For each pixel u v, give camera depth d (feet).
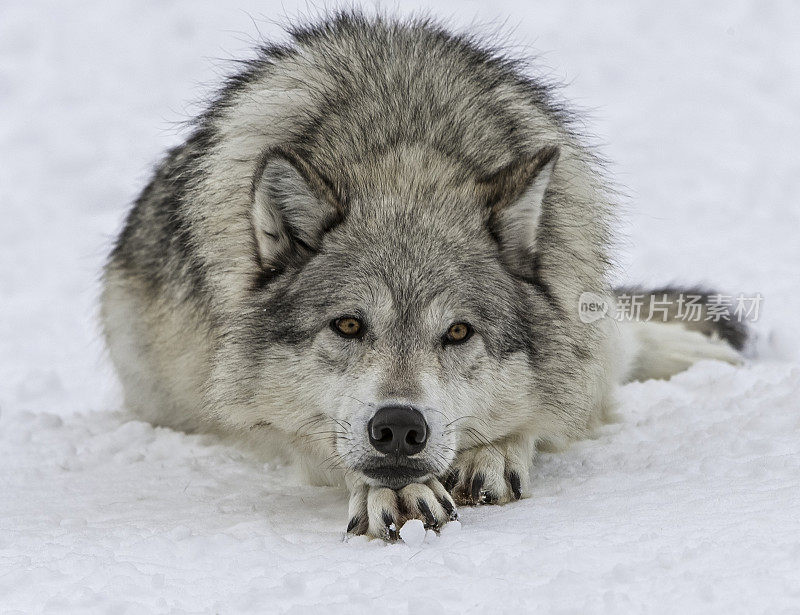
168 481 34.55
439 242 28.66
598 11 139.54
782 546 21.22
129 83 122.11
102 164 101.40
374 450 25.89
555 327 31.35
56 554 24.67
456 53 35.37
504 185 29.71
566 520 25.43
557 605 19.06
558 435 33.09
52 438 40.91
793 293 62.69
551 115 36.11
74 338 66.18
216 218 32.71
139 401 44.27
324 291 28.37
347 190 29.91
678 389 42.75
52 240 86.28
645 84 119.44
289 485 33.50
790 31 130.93
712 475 28.76
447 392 27.50
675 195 88.48
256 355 29.86
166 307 39.37
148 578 22.25
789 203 85.51
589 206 34.17
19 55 128.47
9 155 104.17
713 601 18.78
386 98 32.40
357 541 25.40
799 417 33.30
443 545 23.86
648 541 22.65
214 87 40.86
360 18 37.86
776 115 109.19
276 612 19.95
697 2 139.85
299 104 33.17
